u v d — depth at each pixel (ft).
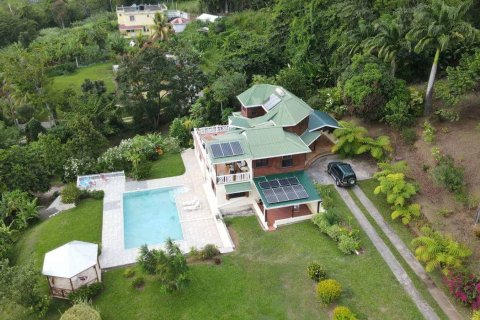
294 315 86.69
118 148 158.71
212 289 94.99
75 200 133.18
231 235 113.29
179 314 89.56
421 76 165.17
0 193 136.67
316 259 101.19
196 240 113.39
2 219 127.65
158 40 298.56
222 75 205.67
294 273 97.45
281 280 95.91
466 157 118.73
